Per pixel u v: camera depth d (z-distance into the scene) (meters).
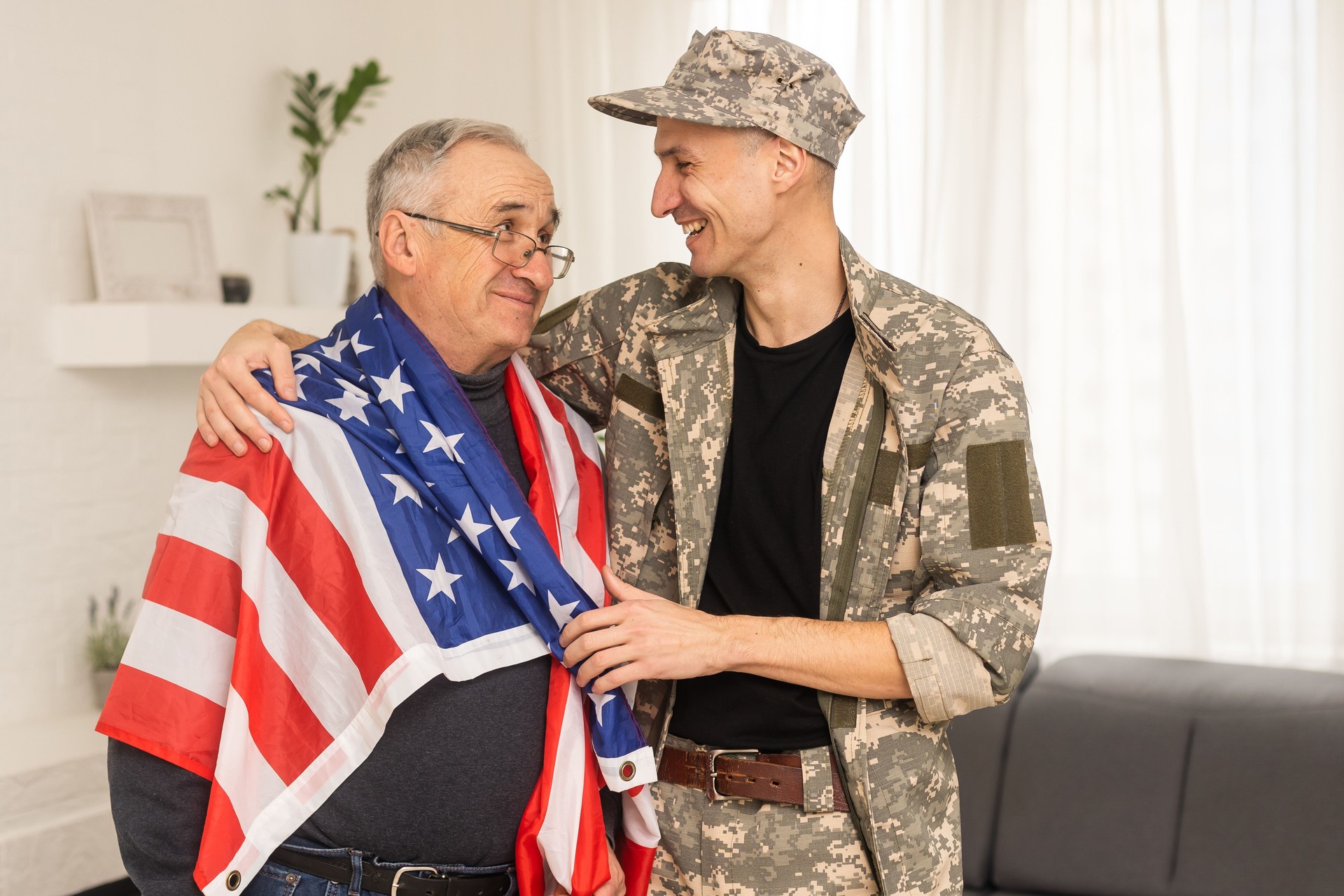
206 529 1.35
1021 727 2.63
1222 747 2.45
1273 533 3.02
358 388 1.45
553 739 1.41
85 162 3.21
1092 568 3.20
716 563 1.54
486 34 4.05
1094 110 3.17
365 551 1.34
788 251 1.47
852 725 1.41
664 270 1.65
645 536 1.61
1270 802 2.35
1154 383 3.13
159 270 3.28
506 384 1.58
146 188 3.36
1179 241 3.08
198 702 1.32
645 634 1.35
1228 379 3.05
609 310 1.67
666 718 1.53
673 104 1.38
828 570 1.45
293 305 3.58
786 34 3.52
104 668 3.16
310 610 1.35
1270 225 2.98
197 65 3.50
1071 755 2.56
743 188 1.41
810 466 1.48
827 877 1.44
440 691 1.36
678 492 1.53
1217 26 3.02
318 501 1.37
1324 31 2.92
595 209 3.89
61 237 3.15
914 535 1.43
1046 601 3.24
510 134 1.47
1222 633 3.08
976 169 3.31
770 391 1.51
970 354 1.40
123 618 3.32
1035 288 3.26
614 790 1.40
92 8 3.21
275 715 1.33
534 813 1.40
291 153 3.82
